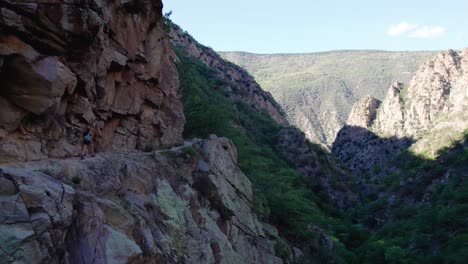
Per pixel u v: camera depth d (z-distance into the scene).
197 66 130.62
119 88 23.88
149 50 27.44
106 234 13.87
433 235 77.31
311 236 49.69
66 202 13.02
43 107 15.32
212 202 27.59
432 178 120.56
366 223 106.56
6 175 11.87
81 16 17.05
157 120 28.80
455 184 105.56
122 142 24.42
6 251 10.70
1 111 14.45
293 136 122.06
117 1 22.52
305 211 51.69
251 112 127.94
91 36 17.83
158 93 28.84
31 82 14.94
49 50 16.34
